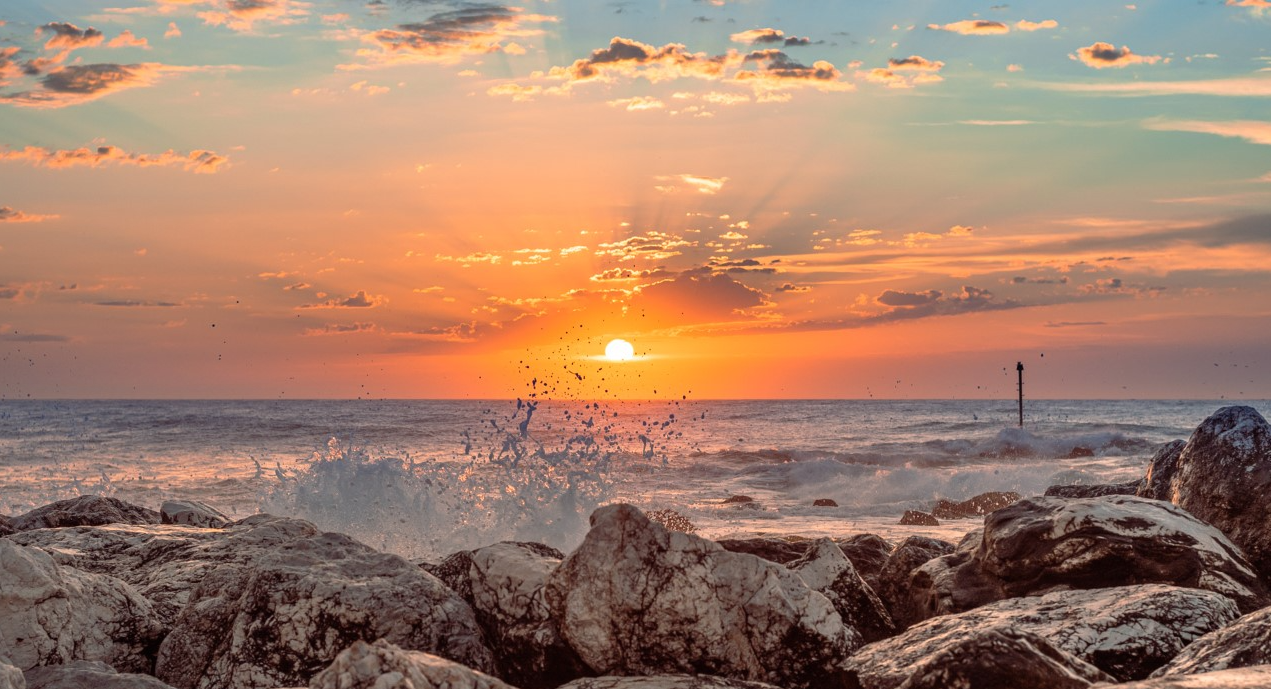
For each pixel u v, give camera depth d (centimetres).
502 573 609
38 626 523
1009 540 661
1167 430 5247
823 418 8112
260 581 564
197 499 2288
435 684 362
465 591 618
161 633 575
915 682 405
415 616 548
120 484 2605
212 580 611
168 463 3325
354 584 561
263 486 1391
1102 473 2698
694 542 540
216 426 5269
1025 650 401
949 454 3947
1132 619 508
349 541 622
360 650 353
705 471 2928
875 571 794
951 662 400
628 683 462
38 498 2317
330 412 8469
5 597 516
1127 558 625
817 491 2547
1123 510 658
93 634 546
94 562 704
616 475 2362
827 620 530
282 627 543
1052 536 648
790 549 769
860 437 5262
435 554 1166
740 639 521
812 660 519
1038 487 2539
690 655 518
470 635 558
